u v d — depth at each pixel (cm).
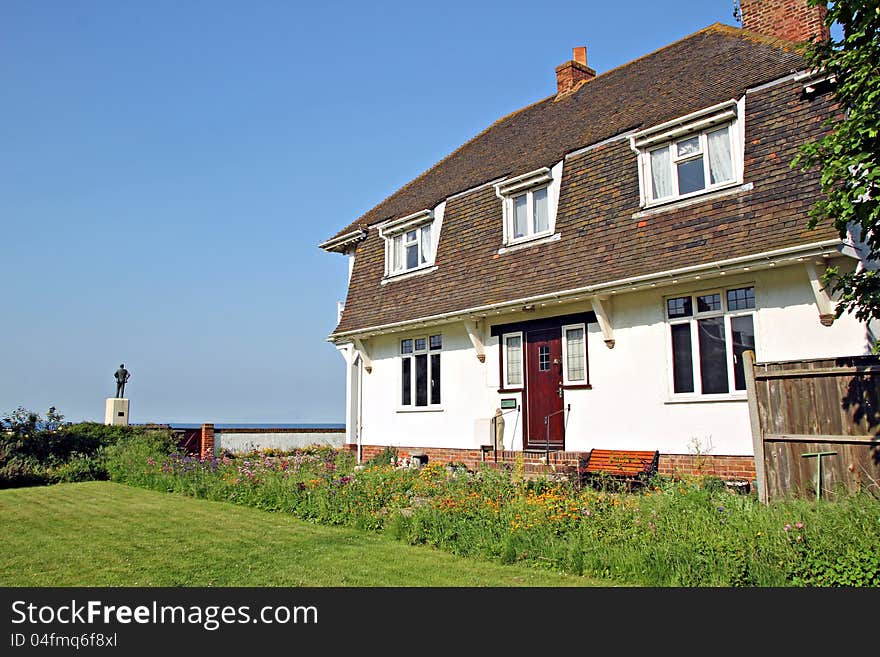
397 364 1956
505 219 1680
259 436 2839
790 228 1123
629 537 802
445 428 1777
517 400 1605
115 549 949
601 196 1470
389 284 1988
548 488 1112
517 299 1502
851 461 827
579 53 2197
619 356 1391
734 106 1270
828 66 810
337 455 2106
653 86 1684
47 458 1980
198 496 1498
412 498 1155
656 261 1283
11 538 1037
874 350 755
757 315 1193
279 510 1278
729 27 1742
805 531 695
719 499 873
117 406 2552
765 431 908
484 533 902
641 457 1298
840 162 755
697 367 1268
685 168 1338
